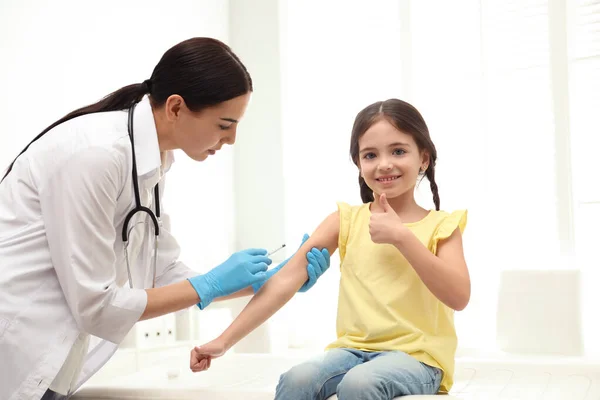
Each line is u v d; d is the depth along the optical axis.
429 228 1.54
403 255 1.47
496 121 3.55
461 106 3.63
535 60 3.49
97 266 1.37
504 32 3.55
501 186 3.52
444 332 1.49
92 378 2.59
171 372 1.97
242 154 4.10
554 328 2.82
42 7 2.64
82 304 1.36
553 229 3.41
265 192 4.03
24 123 2.52
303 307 3.93
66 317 1.41
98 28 2.96
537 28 3.49
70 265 1.34
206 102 1.43
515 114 3.52
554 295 2.85
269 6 4.05
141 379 1.96
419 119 1.57
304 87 4.04
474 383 1.85
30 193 1.41
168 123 1.50
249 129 4.09
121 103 1.53
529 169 3.47
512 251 3.47
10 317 1.36
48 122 2.64
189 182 3.60
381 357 1.36
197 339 3.10
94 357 1.68
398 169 1.53
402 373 1.31
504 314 2.93
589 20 3.42
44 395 1.47
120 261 1.54
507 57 3.54
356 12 3.93
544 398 1.65
